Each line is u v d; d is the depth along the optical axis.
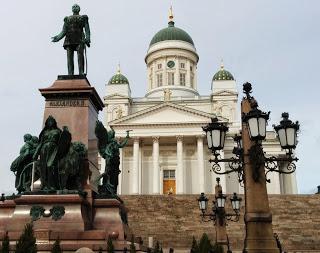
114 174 14.16
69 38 14.85
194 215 33.62
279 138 9.22
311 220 32.41
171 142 67.44
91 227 12.01
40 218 11.55
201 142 64.06
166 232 31.38
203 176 62.62
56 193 11.90
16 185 13.77
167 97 69.88
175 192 64.75
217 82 75.38
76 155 12.47
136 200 35.84
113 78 77.56
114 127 64.81
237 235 29.84
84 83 13.91
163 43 85.62
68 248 10.72
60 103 13.67
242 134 9.35
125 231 12.33
